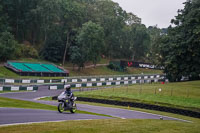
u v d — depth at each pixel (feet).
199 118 104.78
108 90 169.07
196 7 202.80
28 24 324.39
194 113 106.83
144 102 132.16
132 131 39.65
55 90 189.57
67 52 342.23
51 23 322.55
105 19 393.29
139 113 101.96
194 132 44.39
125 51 462.60
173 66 196.13
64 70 284.82
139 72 393.50
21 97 140.56
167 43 225.35
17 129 36.04
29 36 354.74
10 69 235.61
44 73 249.55
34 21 316.40
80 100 146.51
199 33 179.01
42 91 178.81
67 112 71.46
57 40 319.27
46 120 49.88
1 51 251.60
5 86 164.55
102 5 411.13
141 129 42.19
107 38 398.01
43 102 114.73
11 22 319.68
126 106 128.36
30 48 306.96
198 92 155.33
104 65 372.17
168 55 208.74
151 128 44.16
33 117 52.54
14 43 269.03
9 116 50.67
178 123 56.80
